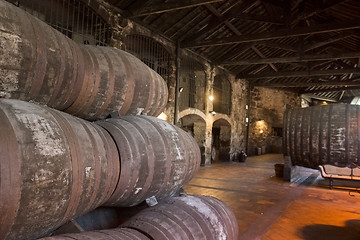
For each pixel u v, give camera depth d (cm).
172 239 189
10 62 195
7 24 195
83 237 158
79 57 267
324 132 723
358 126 690
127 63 343
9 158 125
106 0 699
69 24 794
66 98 262
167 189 269
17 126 136
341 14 905
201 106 1223
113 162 211
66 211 161
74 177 160
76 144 170
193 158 307
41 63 217
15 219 129
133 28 795
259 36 899
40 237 160
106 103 312
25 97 218
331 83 1488
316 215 459
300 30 851
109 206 258
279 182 780
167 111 951
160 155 253
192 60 1123
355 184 755
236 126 1516
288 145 806
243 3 893
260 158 1555
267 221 423
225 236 236
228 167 1127
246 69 1490
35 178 135
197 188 666
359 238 359
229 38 933
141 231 191
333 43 1270
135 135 244
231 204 522
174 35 958
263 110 1794
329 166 712
